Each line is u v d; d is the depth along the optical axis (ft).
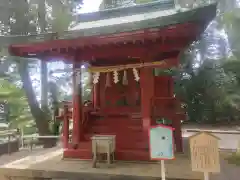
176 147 20.68
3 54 33.32
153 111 20.49
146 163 17.74
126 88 23.75
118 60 22.62
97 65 22.75
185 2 39.60
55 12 36.04
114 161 18.43
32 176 16.80
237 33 52.29
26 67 35.78
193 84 54.80
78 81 20.52
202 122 54.34
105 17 25.07
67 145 20.44
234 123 50.80
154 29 15.48
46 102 39.14
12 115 41.42
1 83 41.39
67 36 17.47
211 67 54.39
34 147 33.58
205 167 10.71
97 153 18.16
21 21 34.78
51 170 16.57
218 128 44.86
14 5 34.01
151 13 22.86
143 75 19.29
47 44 17.94
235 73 52.65
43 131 36.22
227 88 51.67
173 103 21.67
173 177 14.26
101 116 23.17
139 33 15.85
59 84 45.27
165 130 11.86
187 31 15.29
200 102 54.90
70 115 21.08
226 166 17.53
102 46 18.31
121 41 16.53
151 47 18.24
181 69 55.11
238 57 53.16
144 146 19.07
